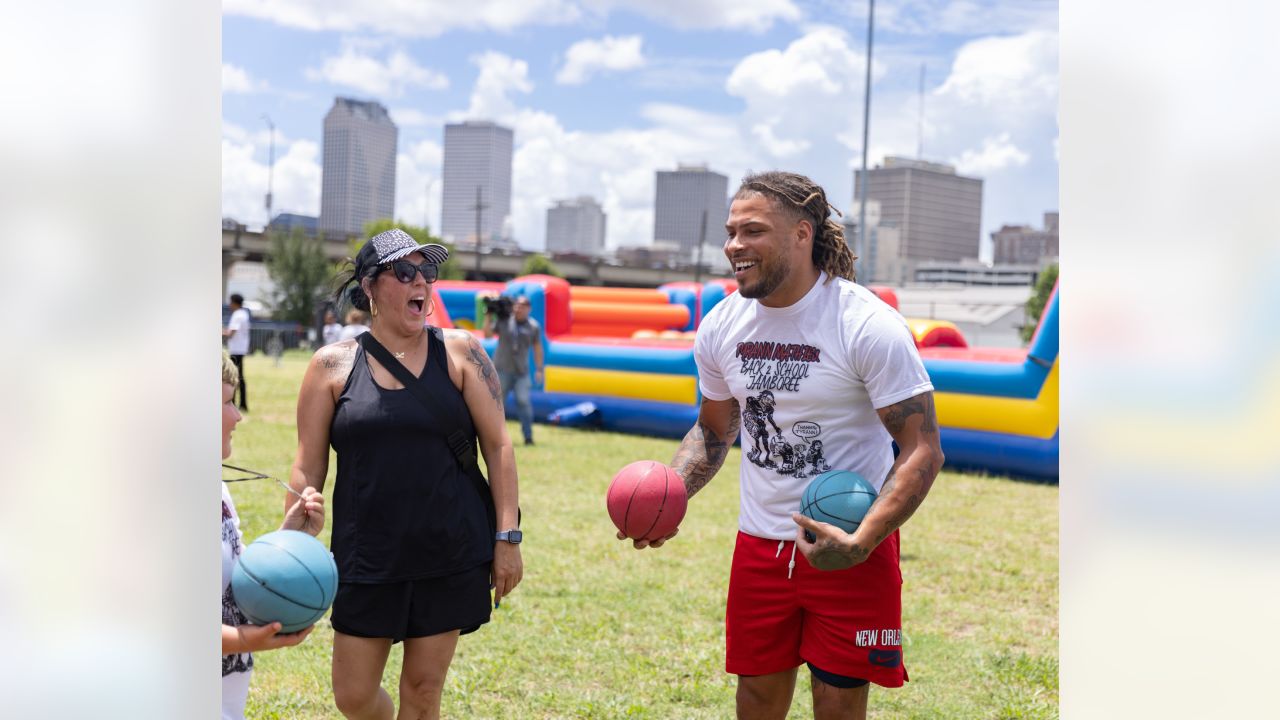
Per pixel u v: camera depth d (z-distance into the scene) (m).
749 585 3.24
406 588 3.11
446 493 3.16
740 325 3.26
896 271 180.12
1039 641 5.48
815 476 3.12
